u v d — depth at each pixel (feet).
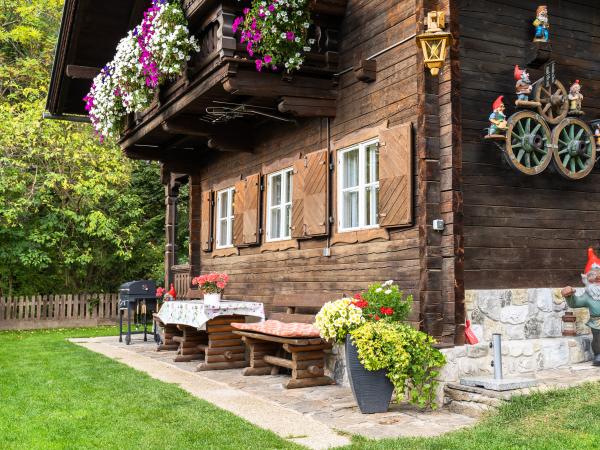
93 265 61.62
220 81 25.54
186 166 41.29
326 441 16.47
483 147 22.89
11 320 54.85
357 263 25.08
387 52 23.97
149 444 16.21
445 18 21.57
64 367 29.04
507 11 23.97
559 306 24.04
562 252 24.43
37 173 58.44
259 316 29.60
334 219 26.58
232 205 37.19
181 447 15.93
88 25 38.75
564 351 23.12
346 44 26.48
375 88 24.54
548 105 23.50
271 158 32.19
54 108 44.86
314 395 22.53
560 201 24.59
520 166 22.65
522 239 23.48
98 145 59.52
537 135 23.29
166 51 27.35
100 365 29.58
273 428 17.89
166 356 33.71
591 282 23.16
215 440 16.51
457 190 21.18
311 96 26.45
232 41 24.72
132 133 37.35
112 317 58.95
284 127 31.07
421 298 21.12
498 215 23.03
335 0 26.18
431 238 21.24
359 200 25.23
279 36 24.54
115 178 59.06
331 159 27.12
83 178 59.62
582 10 26.16
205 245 39.68
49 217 57.72
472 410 19.12
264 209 32.68
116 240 59.31
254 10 24.43
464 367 20.80
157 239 66.80
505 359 21.71
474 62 23.06
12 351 35.70
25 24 64.08
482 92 23.08
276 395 22.57
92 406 20.63
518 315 23.06
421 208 21.33
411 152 22.25
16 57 64.39
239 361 29.40
